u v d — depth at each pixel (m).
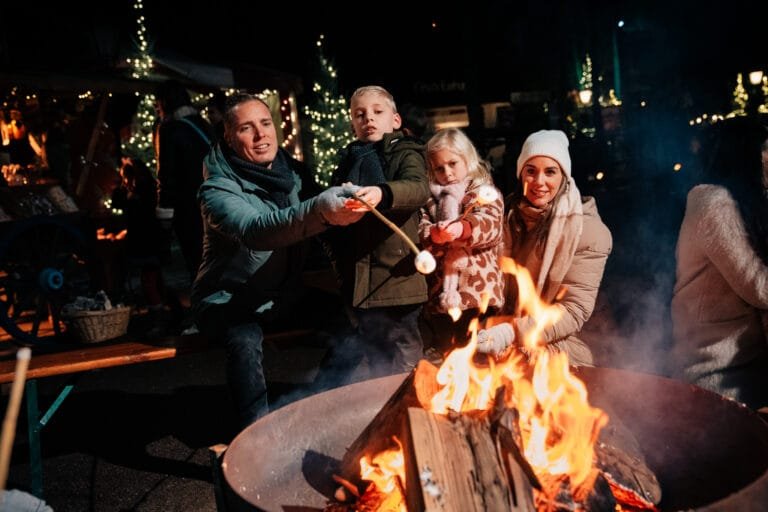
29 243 5.89
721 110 19.47
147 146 13.20
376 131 3.58
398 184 3.08
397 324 3.53
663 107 17.56
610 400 2.65
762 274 2.77
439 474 1.84
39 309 5.77
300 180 3.62
